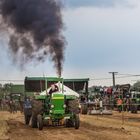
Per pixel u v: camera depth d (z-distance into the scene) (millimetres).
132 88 44406
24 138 17266
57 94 21562
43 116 21516
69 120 22062
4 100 52500
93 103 39312
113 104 40062
